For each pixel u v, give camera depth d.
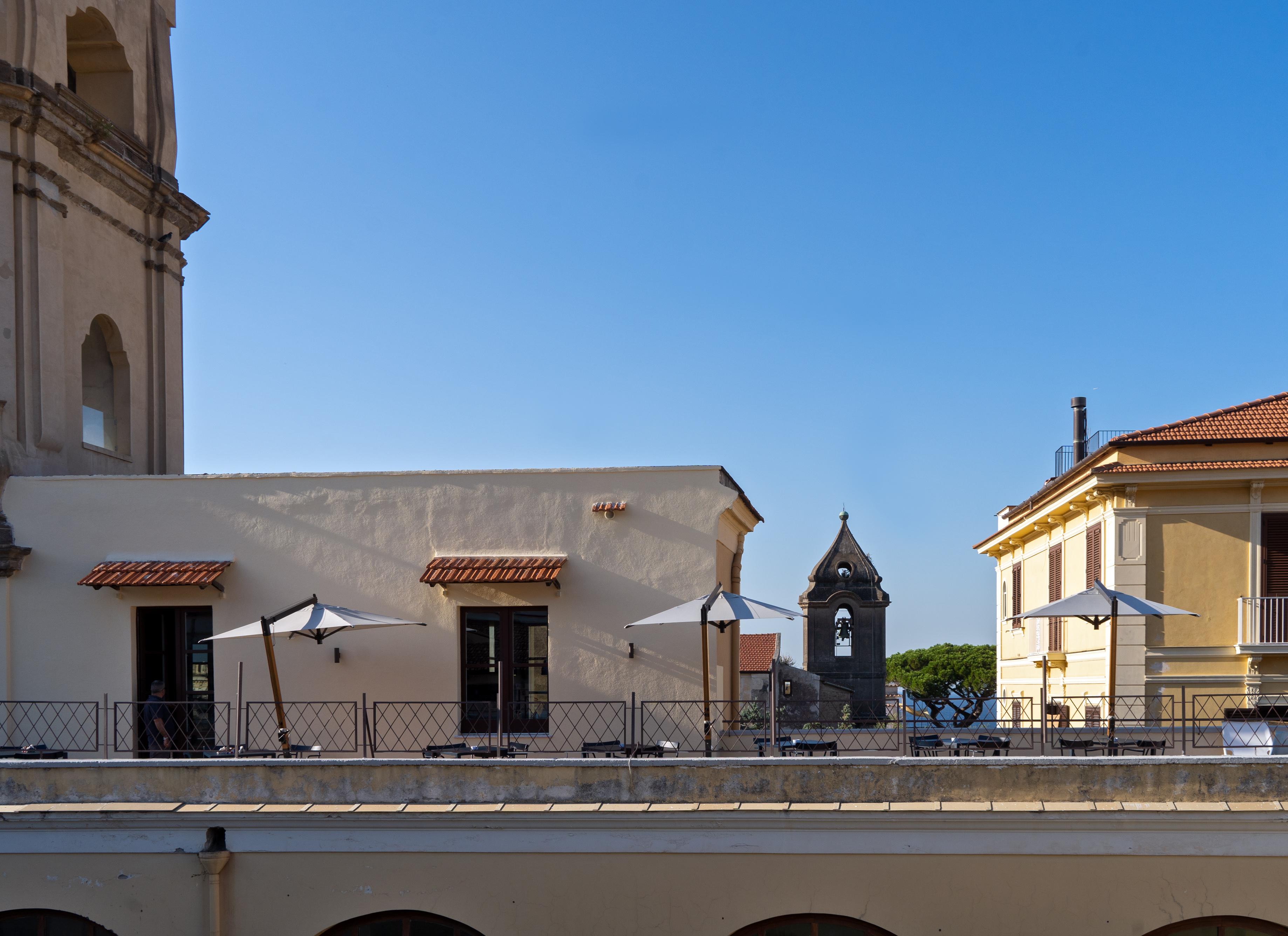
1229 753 14.93
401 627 16.66
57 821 12.19
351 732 16.42
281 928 12.09
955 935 11.44
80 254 21.55
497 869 11.96
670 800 11.88
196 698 17.05
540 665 16.58
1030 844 11.41
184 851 12.17
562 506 16.66
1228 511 22.97
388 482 16.95
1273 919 11.14
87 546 17.20
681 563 16.36
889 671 75.19
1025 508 30.80
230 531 17.08
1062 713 25.19
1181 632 22.89
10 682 16.95
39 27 20.36
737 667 20.42
